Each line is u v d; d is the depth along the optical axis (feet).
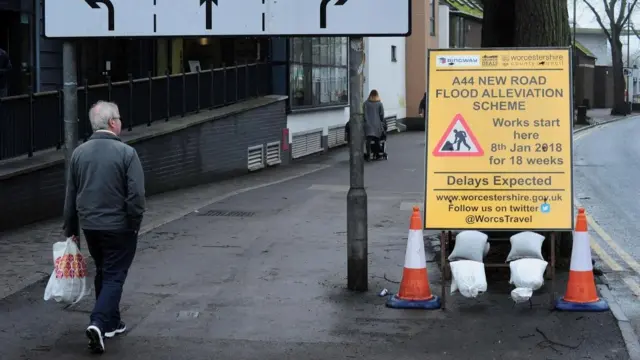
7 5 49.08
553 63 23.27
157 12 25.36
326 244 32.60
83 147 19.86
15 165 35.29
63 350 19.72
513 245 23.57
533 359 19.19
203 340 20.57
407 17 23.91
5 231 33.99
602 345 20.12
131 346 20.06
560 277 26.40
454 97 23.34
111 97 43.55
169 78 50.08
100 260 20.38
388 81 100.68
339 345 20.21
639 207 45.93
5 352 19.56
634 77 294.66
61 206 38.19
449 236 27.04
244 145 58.18
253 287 25.77
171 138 47.80
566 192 22.95
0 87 42.83
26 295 24.49
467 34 127.75
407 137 95.66
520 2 28.25
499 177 23.07
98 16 25.72
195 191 48.67
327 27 24.22
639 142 98.63
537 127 23.13
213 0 24.98
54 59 52.60
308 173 59.72
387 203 44.65
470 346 20.11
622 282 27.53
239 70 60.08
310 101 71.56
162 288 25.62
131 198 19.45
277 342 20.43
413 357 19.36
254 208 42.24
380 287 25.66
